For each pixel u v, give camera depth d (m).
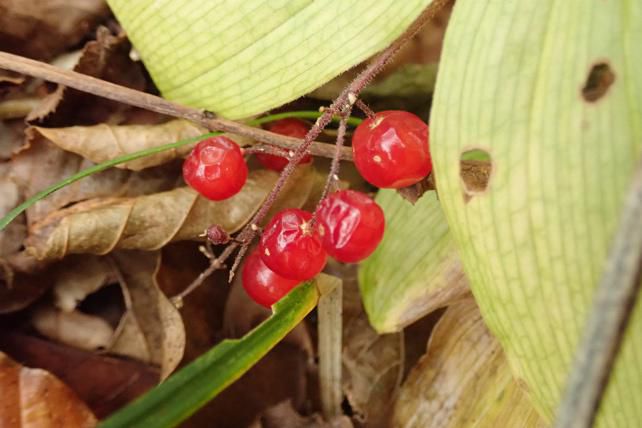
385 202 0.17
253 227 0.16
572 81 0.14
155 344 0.18
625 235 0.13
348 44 0.15
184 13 0.16
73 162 0.18
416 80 0.18
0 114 0.18
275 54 0.16
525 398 0.17
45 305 0.18
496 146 0.14
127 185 0.18
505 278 0.14
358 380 0.18
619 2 0.14
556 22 0.14
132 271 0.18
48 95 0.18
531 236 0.14
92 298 0.18
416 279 0.17
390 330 0.17
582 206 0.14
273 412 0.18
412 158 0.15
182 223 0.17
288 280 0.16
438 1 0.16
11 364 0.16
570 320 0.14
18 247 0.17
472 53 0.14
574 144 0.14
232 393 0.18
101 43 0.18
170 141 0.17
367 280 0.17
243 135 0.16
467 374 0.17
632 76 0.14
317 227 0.16
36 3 0.18
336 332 0.17
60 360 0.17
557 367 0.14
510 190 0.14
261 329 0.15
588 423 0.13
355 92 0.16
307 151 0.16
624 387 0.14
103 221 0.17
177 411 0.14
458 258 0.16
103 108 0.18
